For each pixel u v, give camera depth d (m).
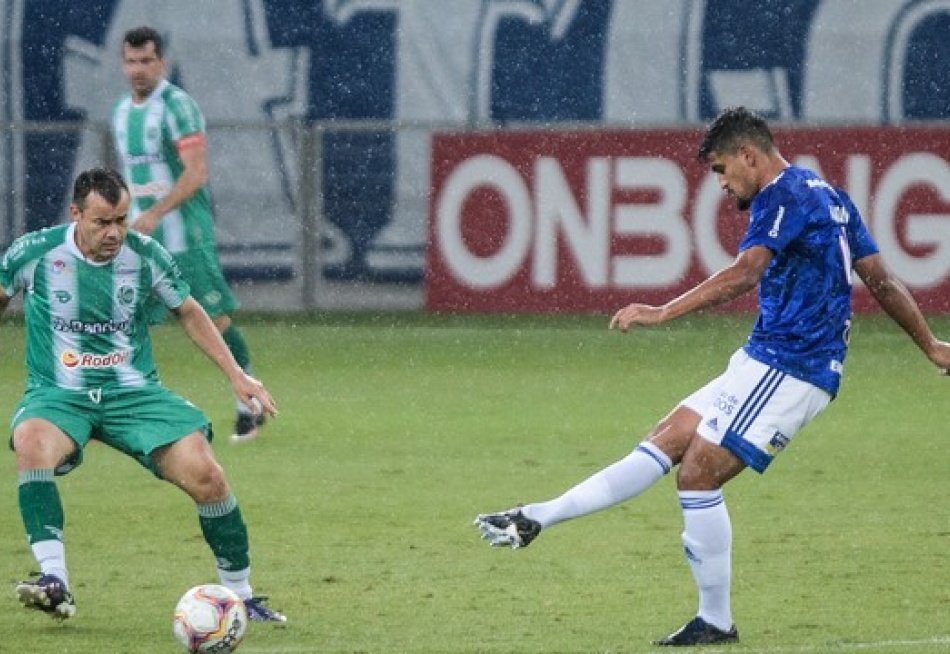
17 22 68.00
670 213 62.62
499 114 68.25
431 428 42.47
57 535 23.05
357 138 65.88
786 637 23.02
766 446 22.62
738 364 22.91
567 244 63.66
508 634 23.41
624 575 27.34
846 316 22.89
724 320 63.31
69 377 23.89
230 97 68.25
